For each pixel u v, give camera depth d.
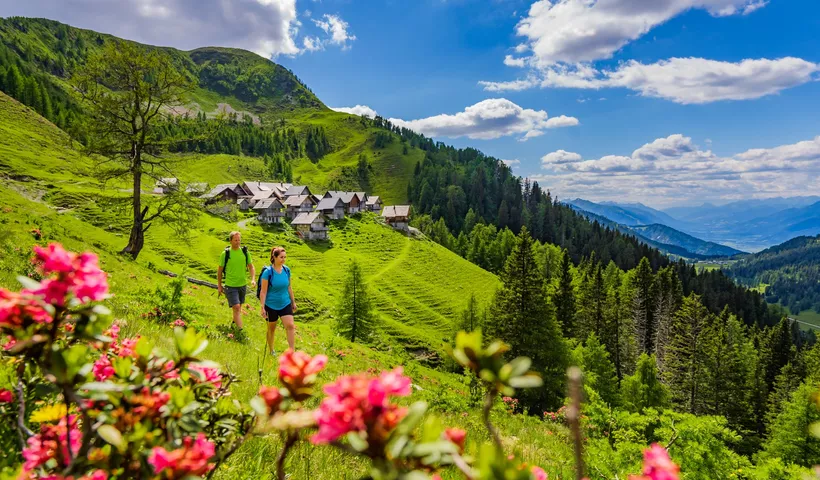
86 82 26.64
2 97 108.62
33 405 2.52
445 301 88.31
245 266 13.45
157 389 1.68
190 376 1.94
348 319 60.09
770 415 51.56
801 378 59.75
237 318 13.28
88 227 54.84
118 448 1.42
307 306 65.19
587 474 7.37
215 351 8.82
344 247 108.06
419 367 29.72
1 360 3.00
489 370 0.99
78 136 28.27
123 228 65.94
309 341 19.47
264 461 3.93
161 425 1.59
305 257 94.00
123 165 29.89
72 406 2.04
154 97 28.14
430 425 0.99
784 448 31.06
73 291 1.38
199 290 22.05
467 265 116.06
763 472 8.54
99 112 27.53
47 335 1.44
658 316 71.56
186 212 29.89
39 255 1.41
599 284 63.31
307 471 3.99
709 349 52.28
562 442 10.97
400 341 66.44
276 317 9.80
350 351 23.03
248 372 7.54
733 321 83.62
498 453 0.91
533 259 41.91
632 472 7.58
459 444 1.14
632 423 10.36
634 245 173.12
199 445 1.48
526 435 10.91
